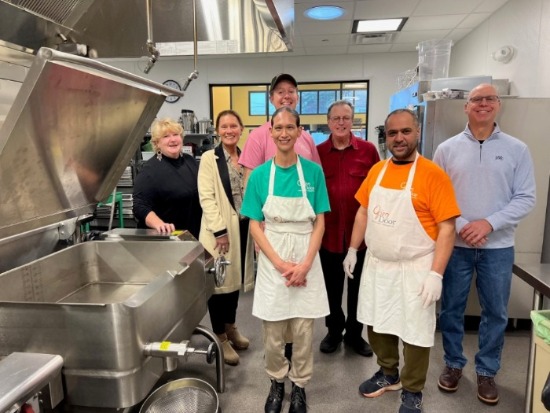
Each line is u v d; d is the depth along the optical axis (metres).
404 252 1.66
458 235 1.94
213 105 6.49
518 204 1.87
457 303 2.00
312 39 5.20
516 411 1.88
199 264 1.54
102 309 0.99
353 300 2.33
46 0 1.60
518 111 2.50
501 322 1.94
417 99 3.21
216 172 2.09
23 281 1.37
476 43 4.73
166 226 1.90
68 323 1.00
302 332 1.75
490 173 1.90
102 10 1.86
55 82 0.98
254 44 2.07
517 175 1.90
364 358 2.35
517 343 2.53
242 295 3.36
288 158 1.65
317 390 2.04
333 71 6.13
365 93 6.23
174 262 1.71
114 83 1.23
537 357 1.58
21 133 1.02
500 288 1.92
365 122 6.29
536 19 3.34
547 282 1.41
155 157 2.17
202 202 2.08
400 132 1.62
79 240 1.74
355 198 2.03
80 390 1.04
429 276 1.60
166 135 2.12
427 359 1.71
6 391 0.71
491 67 4.27
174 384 1.61
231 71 6.26
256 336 2.63
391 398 1.97
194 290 1.49
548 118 2.50
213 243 2.08
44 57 0.88
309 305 1.72
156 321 1.16
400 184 1.66
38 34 1.67
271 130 1.66
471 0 3.84
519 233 2.65
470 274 1.98
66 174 1.41
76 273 1.68
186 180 2.18
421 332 1.65
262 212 1.71
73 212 1.62
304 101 6.38
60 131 1.18
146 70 1.73
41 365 0.80
